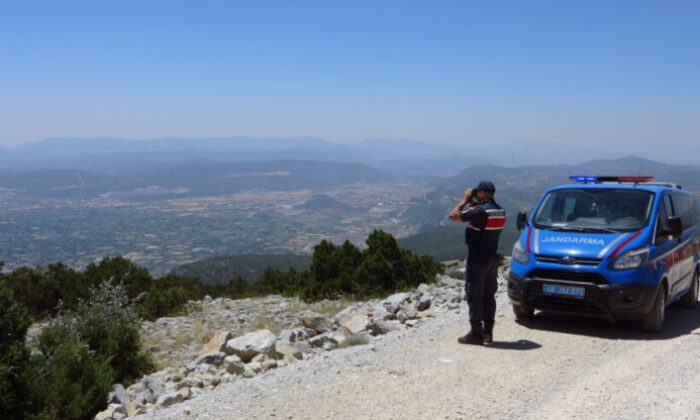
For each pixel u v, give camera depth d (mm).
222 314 14352
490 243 7621
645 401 5543
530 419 5062
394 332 8812
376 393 5742
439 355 7191
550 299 8484
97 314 10133
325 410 5281
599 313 8180
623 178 10250
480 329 7672
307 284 16594
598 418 5102
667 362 6934
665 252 8820
